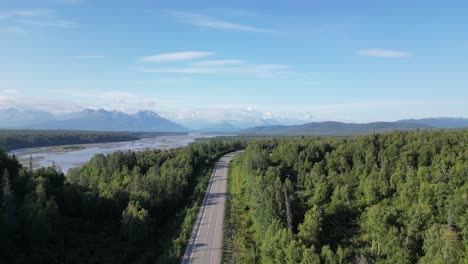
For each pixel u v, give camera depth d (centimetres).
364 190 12306
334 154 16625
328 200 12438
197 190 15975
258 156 17912
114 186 13212
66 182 13275
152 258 9694
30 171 12581
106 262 9162
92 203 11581
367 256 9456
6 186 9638
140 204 11900
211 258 9138
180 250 9500
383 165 13775
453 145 14712
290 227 9662
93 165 18788
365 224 10706
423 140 16112
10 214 8712
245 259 9231
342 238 10306
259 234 10631
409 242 9075
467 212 9175
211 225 11525
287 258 8481
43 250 8650
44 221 8894
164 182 13950
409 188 11188
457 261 7862
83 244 9712
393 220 9788
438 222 9894
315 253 8388
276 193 11025
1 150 12438
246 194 14375
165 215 13112
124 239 10569
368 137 17950
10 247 8275
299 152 18025
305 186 14212
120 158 18975
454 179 10788
